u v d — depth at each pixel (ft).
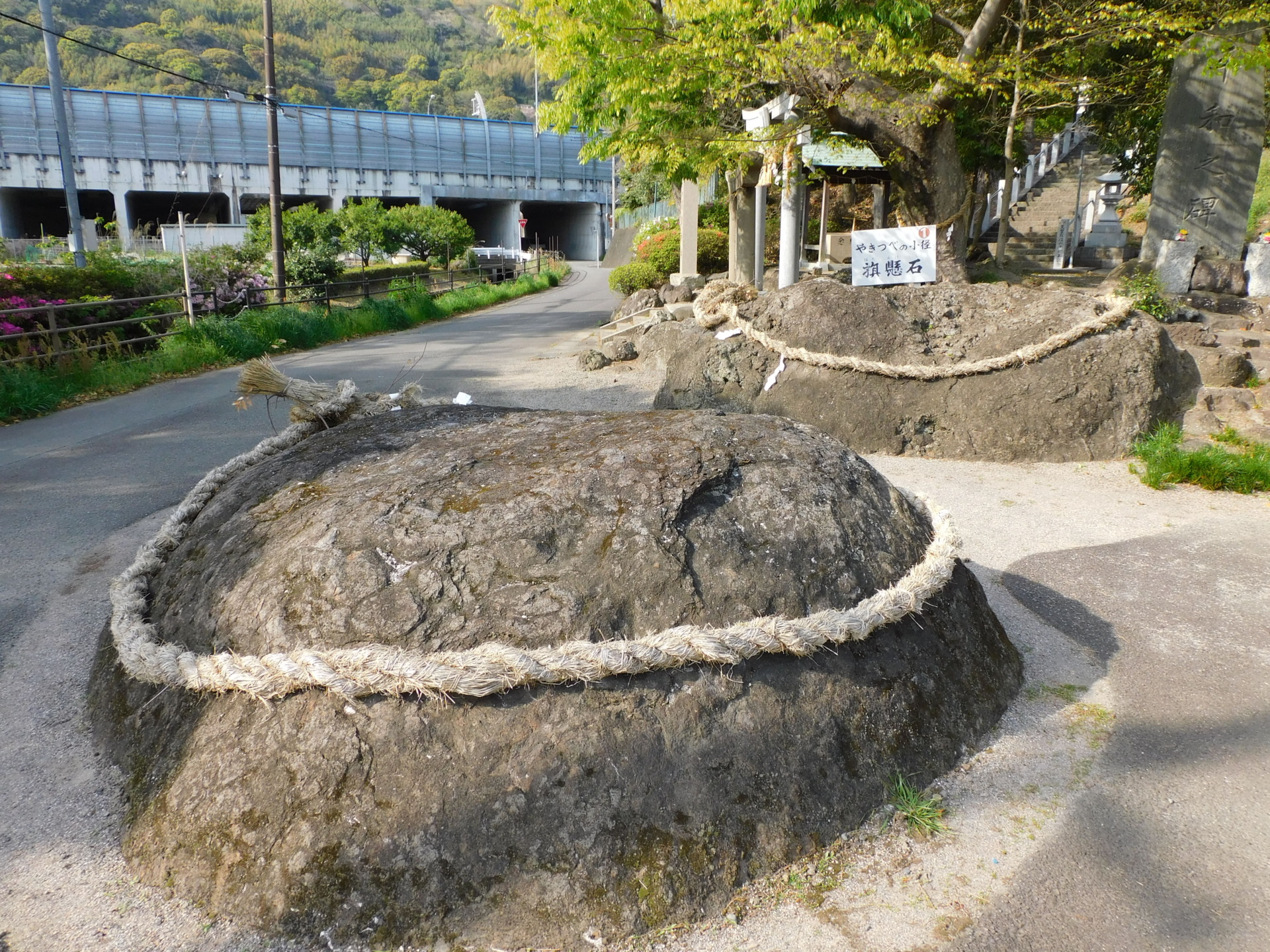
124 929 6.84
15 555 15.98
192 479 21.24
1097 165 67.05
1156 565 14.97
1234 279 34.14
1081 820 8.16
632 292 74.08
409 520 8.40
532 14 36.35
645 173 88.53
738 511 8.80
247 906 6.84
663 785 7.27
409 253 123.75
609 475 8.80
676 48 31.50
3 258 53.93
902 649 8.93
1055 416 21.66
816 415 23.40
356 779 7.08
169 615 9.12
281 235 61.31
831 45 29.73
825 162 51.93
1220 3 32.73
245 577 8.62
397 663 7.28
